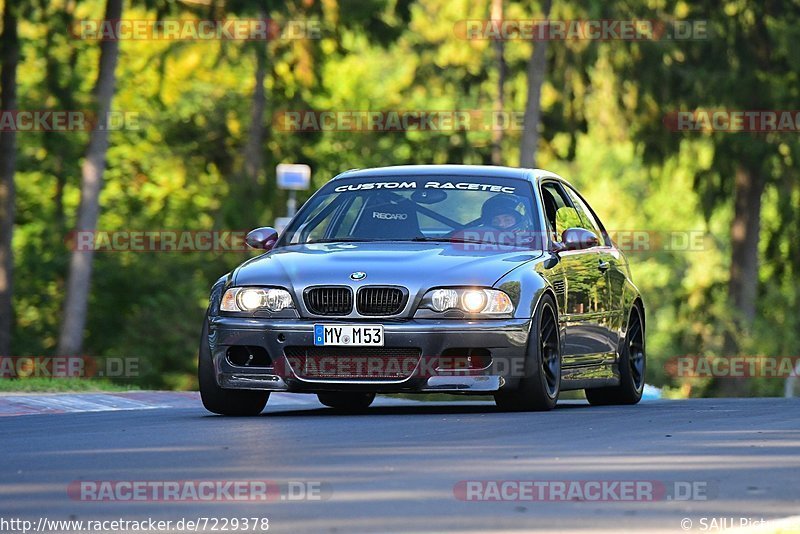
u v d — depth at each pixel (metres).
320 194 30.02
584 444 19.89
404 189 29.45
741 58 90.69
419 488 15.22
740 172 94.81
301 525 12.89
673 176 94.44
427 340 25.78
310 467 17.17
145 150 105.31
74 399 31.84
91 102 75.00
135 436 21.66
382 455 18.45
